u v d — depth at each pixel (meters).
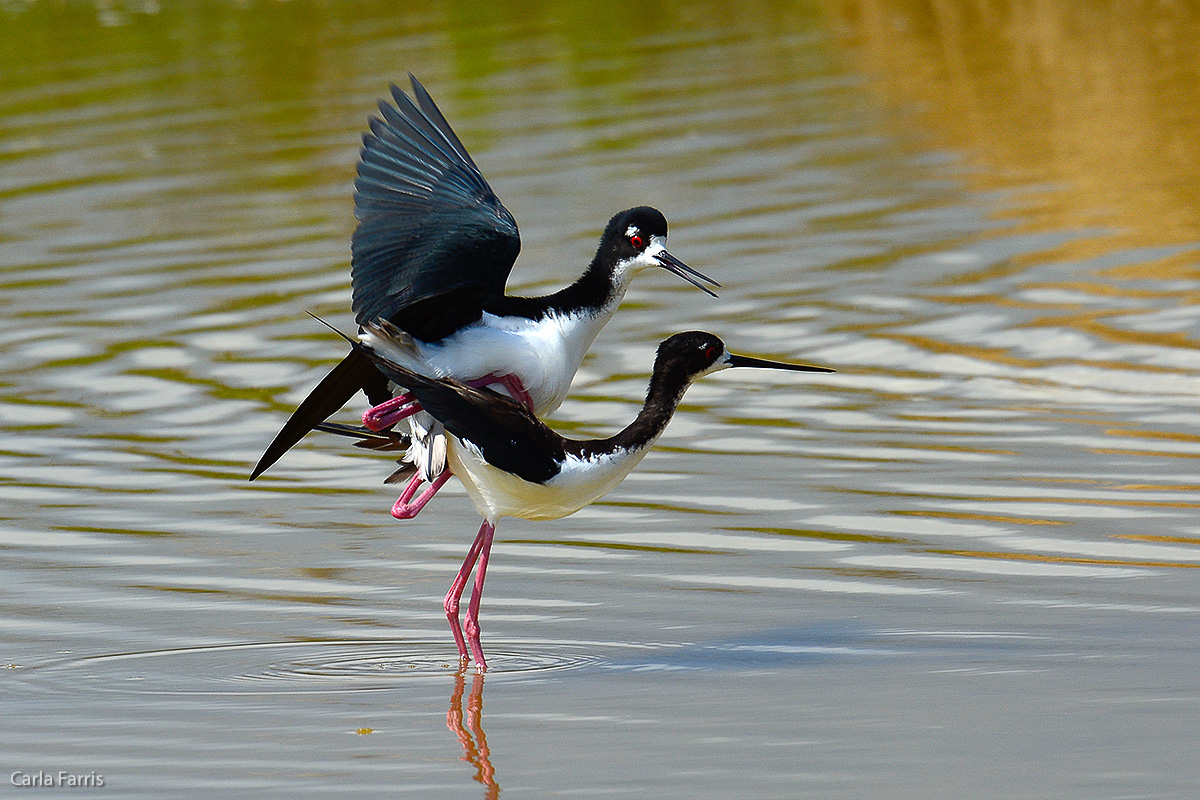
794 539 11.28
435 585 10.78
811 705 8.70
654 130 22.95
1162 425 13.01
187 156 23.14
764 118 23.33
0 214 21.00
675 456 12.99
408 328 9.52
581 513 11.95
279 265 18.44
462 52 28.45
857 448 12.93
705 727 8.47
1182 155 20.22
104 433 13.91
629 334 15.95
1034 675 8.98
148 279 18.17
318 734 8.54
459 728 8.59
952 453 12.70
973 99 23.64
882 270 17.19
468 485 9.86
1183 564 10.48
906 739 8.21
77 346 16.16
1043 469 12.26
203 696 9.05
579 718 8.67
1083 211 18.59
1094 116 22.23
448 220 9.80
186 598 10.55
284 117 24.78
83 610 10.37
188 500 12.40
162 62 29.02
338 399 9.95
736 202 19.66
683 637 9.81
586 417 13.76
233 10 33.06
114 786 7.94
